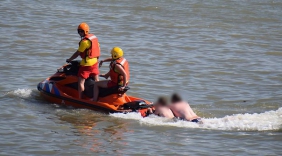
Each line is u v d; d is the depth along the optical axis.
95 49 50.34
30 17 88.94
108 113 48.03
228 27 90.50
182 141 41.50
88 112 48.34
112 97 49.06
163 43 77.81
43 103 50.72
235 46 78.31
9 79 57.56
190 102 52.84
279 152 39.56
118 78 48.47
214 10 103.00
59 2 102.88
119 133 43.16
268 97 55.03
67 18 89.88
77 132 43.22
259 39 83.44
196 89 57.47
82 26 49.94
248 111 50.31
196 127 44.59
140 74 61.94
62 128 44.06
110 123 45.50
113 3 104.38
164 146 40.47
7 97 51.59
